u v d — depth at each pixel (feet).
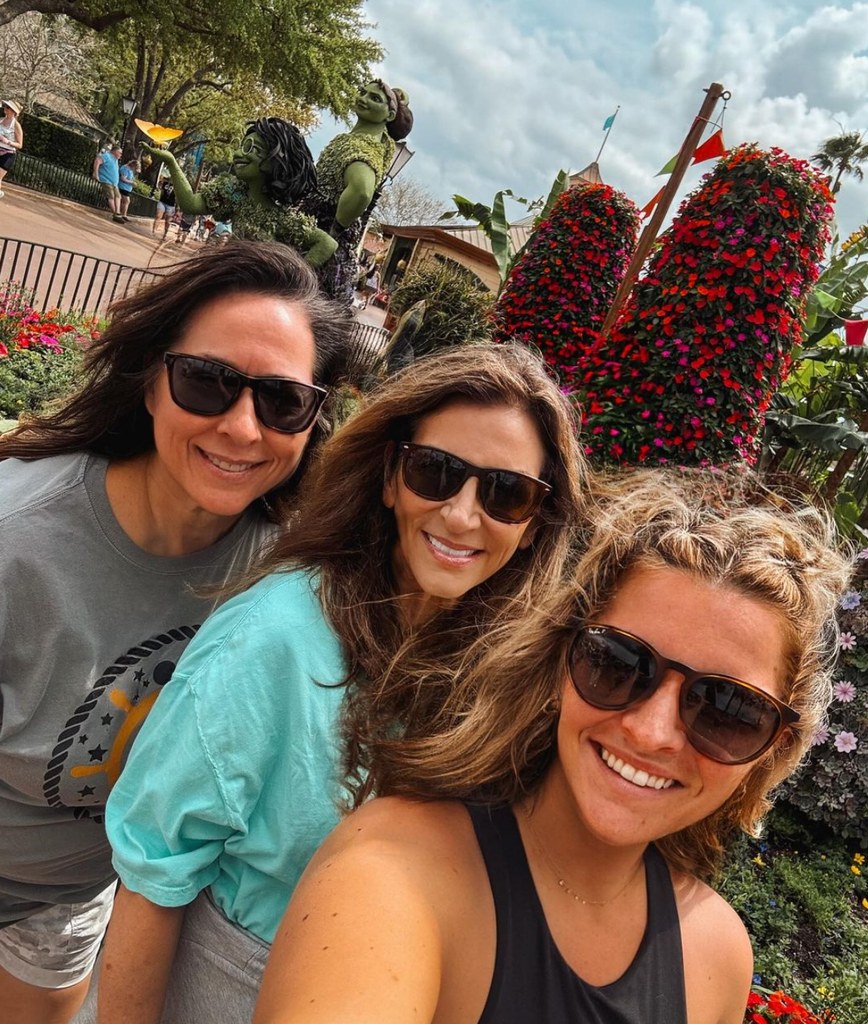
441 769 1.82
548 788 1.83
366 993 1.37
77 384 2.72
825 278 13.35
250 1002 2.06
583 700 1.73
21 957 3.17
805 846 7.06
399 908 1.52
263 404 2.45
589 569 1.87
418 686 2.17
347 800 2.05
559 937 1.74
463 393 2.49
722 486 2.27
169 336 2.51
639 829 1.70
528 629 1.92
